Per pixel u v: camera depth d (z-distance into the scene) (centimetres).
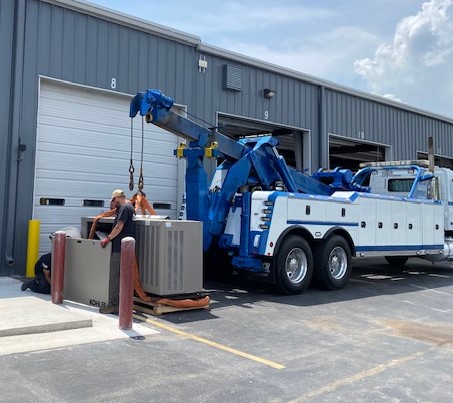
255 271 934
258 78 1541
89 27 1162
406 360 557
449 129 2411
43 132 1112
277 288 933
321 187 1150
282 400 428
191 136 916
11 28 1054
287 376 489
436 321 768
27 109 1068
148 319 710
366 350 592
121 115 1244
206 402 418
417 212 1237
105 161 1213
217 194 959
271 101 1580
